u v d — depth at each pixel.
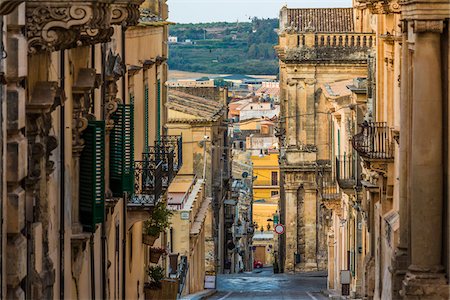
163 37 78.94
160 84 75.31
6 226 29.64
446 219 42.31
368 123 60.94
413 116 42.88
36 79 34.06
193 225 91.56
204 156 112.25
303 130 116.88
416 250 42.72
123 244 54.69
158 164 57.94
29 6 33.09
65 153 38.53
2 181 29.06
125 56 55.59
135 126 59.50
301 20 124.88
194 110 112.88
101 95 47.00
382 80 63.00
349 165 81.81
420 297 42.28
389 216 55.88
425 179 42.41
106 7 34.59
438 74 42.25
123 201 54.53
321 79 116.38
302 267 118.38
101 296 47.38
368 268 63.34
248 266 169.00
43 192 34.66
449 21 41.56
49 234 35.47
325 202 91.56
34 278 32.59
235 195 153.75
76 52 40.75
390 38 57.50
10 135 30.17
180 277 78.06
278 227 119.88
